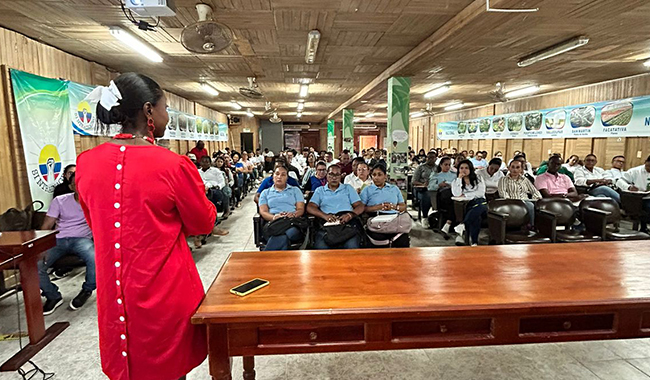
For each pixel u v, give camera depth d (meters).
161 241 1.12
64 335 2.44
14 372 2.04
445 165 5.50
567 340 1.35
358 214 3.62
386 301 1.32
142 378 1.14
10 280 3.31
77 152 4.70
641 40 4.30
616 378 1.93
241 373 2.01
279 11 3.41
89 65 5.18
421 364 2.07
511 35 4.00
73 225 3.00
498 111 11.11
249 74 6.61
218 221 6.04
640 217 4.93
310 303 1.30
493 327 1.31
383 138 22.44
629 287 1.45
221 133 14.37
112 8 3.23
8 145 3.59
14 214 3.31
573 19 3.48
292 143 22.97
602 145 7.38
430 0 3.23
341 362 2.10
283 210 3.56
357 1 3.20
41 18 3.44
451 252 1.92
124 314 1.10
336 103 11.88
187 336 1.20
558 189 4.77
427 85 7.84
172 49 4.75
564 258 1.81
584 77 6.82
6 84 3.56
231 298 1.35
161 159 1.11
